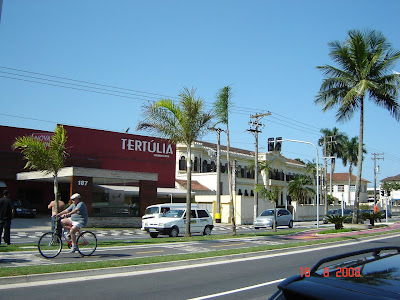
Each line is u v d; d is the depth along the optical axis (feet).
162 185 151.64
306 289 11.16
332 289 10.88
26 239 69.67
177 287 30.09
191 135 70.44
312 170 219.20
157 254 46.09
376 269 12.41
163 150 153.17
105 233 88.63
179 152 181.98
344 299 10.23
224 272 36.99
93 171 104.37
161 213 84.17
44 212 131.13
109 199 107.34
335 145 216.95
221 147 205.36
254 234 77.87
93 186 104.37
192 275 35.22
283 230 100.99
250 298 26.94
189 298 26.71
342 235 77.46
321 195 226.99
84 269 33.71
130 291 28.40
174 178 155.94
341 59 97.14
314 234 81.05
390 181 409.08
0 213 50.16
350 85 98.17
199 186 169.78
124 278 33.14
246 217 150.82
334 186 315.78
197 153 187.52
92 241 43.32
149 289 29.19
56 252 41.55
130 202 111.86
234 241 63.77
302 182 207.82
